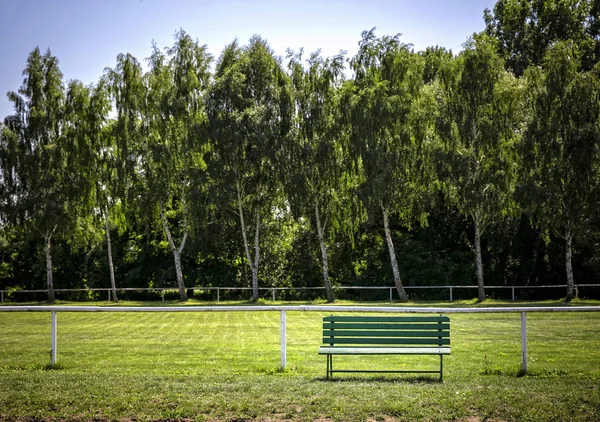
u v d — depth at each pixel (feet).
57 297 160.15
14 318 88.02
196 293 156.04
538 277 144.66
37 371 42.34
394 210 129.70
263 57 131.95
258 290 148.15
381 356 48.80
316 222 138.10
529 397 32.99
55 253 162.71
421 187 123.95
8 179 139.95
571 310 41.01
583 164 115.14
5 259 165.58
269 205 141.18
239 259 157.28
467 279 143.95
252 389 35.12
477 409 31.42
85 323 78.79
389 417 30.68
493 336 60.23
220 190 128.47
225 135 126.31
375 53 126.93
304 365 44.86
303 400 32.96
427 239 149.48
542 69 129.29
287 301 131.34
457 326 69.67
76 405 32.73
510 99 119.85
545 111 117.80
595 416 30.17
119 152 135.33
